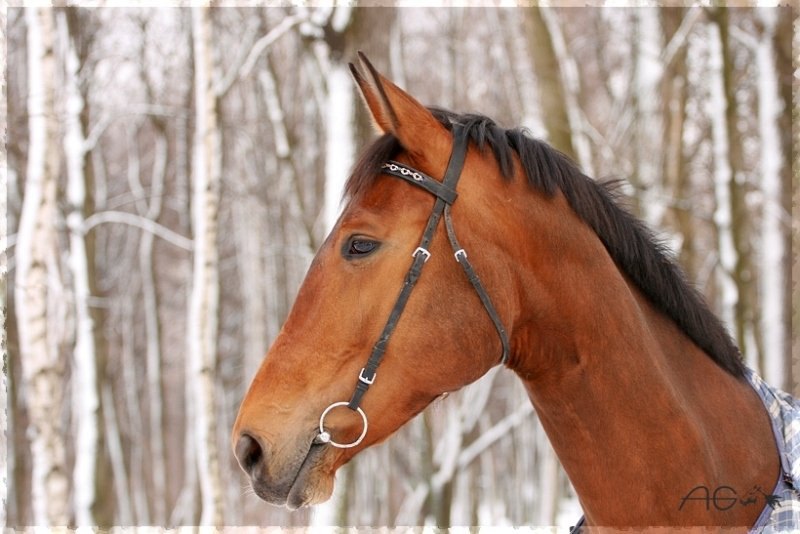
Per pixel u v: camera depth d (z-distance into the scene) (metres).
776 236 9.30
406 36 17.19
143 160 21.06
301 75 16.95
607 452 2.64
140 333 22.98
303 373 2.48
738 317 9.20
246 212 18.22
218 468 7.42
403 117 2.53
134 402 19.42
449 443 12.73
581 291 2.62
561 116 8.73
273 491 2.42
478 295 2.50
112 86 15.53
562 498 15.81
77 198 10.41
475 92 17.81
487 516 18.59
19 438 14.53
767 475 2.78
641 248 2.82
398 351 2.47
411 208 2.51
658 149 12.42
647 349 2.67
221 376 18.75
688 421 2.65
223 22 14.02
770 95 9.12
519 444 19.86
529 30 8.86
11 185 12.19
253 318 17.41
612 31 13.70
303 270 14.90
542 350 2.65
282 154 13.84
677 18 11.63
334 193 6.70
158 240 21.06
